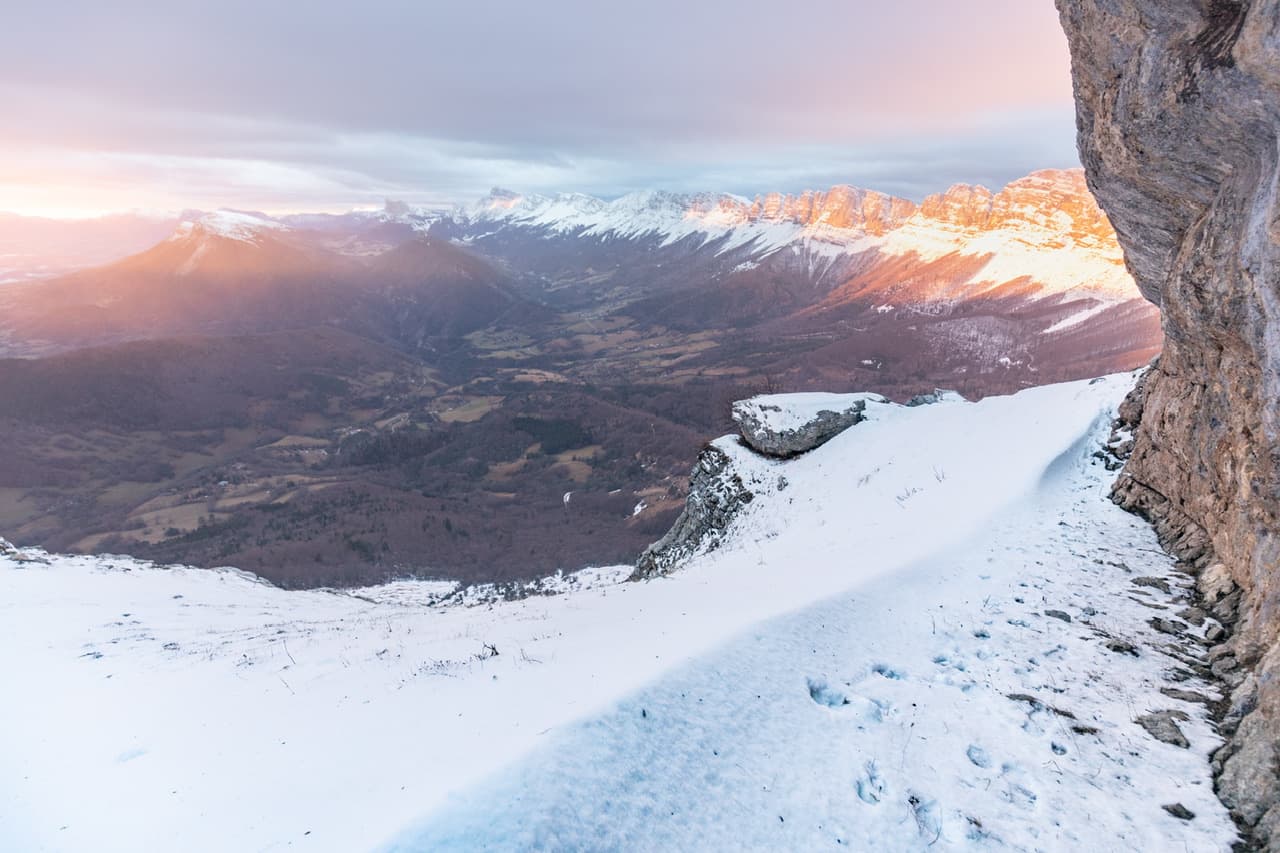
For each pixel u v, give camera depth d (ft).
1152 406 55.83
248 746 30.53
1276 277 27.14
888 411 109.40
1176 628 34.55
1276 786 20.88
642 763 24.29
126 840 23.89
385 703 33.14
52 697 40.81
